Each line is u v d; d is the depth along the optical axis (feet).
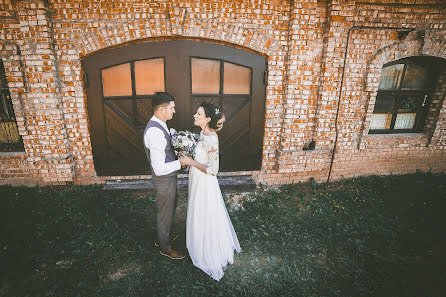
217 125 8.82
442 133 17.01
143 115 14.14
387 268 9.86
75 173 14.26
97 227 11.29
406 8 13.82
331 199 14.53
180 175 15.24
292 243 11.13
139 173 14.88
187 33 12.83
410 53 14.60
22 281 8.68
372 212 13.44
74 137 13.66
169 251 9.87
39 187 14.11
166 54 13.29
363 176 16.89
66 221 11.61
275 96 14.48
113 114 13.85
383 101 16.76
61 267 9.36
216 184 9.46
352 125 15.37
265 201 14.08
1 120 13.65
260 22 13.25
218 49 13.60
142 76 13.62
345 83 14.47
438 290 8.93
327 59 13.75
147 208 13.09
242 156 15.47
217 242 9.46
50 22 12.04
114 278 9.05
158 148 8.33
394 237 11.60
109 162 14.44
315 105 14.67
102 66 13.05
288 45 13.73
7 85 13.33
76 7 12.04
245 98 14.61
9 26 11.86
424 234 11.85
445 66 15.93
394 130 17.42
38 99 12.69
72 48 12.44
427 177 17.22
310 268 9.88
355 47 13.99
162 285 8.80
